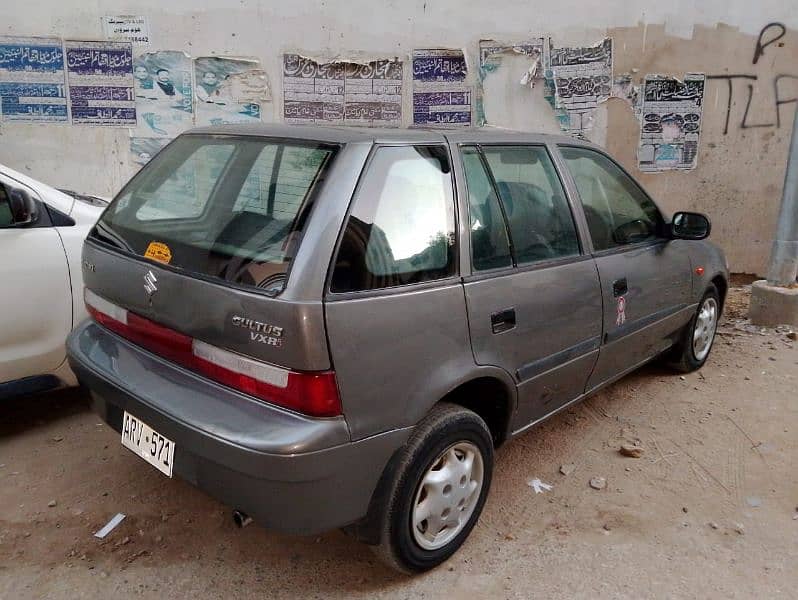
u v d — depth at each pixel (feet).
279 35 22.27
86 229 12.80
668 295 13.93
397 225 8.47
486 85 23.20
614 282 11.96
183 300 8.29
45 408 13.53
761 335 19.15
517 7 22.70
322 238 7.68
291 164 8.66
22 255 11.85
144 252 9.18
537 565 9.57
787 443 13.24
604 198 12.46
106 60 21.74
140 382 8.60
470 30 22.77
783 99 23.57
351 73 22.81
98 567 9.23
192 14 21.83
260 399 7.68
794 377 16.31
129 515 10.34
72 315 12.48
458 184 9.40
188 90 22.30
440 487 8.98
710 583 9.32
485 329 9.29
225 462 7.51
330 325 7.44
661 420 14.02
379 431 8.01
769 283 19.99
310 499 7.55
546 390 10.89
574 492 11.38
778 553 10.00
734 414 14.37
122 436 9.03
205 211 9.11
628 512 10.86
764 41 23.13
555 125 23.57
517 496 11.21
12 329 11.80
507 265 9.88
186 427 7.79
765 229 24.62
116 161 22.47
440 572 9.39
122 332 9.50
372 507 8.31
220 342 7.93
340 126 9.62
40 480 11.11
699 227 13.34
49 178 22.22
